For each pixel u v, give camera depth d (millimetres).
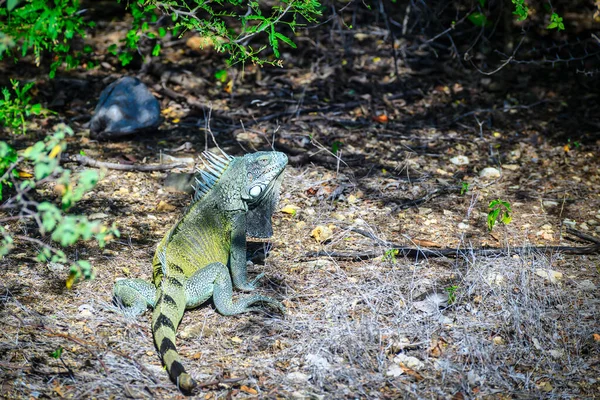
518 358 5020
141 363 4840
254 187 5582
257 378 4754
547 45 10617
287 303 5562
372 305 5469
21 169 7555
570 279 5863
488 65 10344
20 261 5957
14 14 5117
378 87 9930
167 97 9477
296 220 6879
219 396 4543
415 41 10883
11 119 5246
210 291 5434
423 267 6059
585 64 10203
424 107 9531
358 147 8477
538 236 6629
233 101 9461
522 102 9594
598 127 8914
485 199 7355
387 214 7020
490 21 10461
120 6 11469
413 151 8430
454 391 4672
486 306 5527
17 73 9719
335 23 10953
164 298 5070
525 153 8430
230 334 5234
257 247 6410
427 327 5227
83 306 5387
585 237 6445
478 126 9070
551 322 5328
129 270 5930
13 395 4438
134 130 8352
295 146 8422
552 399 4598
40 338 5020
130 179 7543
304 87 9828
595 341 5145
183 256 5535
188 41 10531
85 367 4762
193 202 5809
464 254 6086
